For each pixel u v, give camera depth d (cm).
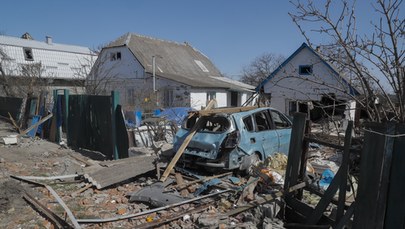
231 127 681
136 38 3012
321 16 319
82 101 1038
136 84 2692
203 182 630
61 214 493
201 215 467
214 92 2583
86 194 588
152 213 496
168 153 775
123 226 457
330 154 1006
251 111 745
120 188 629
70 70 3488
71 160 887
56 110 1190
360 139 373
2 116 1783
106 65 2880
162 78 2433
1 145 1102
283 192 459
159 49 3155
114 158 898
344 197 374
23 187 592
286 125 854
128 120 1198
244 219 458
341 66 351
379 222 322
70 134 1120
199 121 736
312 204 509
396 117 323
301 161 466
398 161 313
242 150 677
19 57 3175
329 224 412
